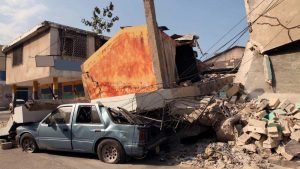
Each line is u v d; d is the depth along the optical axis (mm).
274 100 9422
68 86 23344
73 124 8211
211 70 19141
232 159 7301
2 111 32594
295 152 6957
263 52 11125
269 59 11070
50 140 8562
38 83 24062
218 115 9047
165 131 8805
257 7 11414
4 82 37344
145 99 8812
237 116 8789
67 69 19594
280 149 7336
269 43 10891
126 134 7395
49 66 18453
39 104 10219
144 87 10680
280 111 8805
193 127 9188
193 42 13773
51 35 19062
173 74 11875
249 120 8305
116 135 7477
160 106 9188
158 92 9227
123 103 8938
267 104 9336
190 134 9094
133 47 11023
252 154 7539
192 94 10922
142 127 7367
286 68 10602
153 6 10312
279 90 10625
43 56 18266
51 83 24750
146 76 10656
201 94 11523
